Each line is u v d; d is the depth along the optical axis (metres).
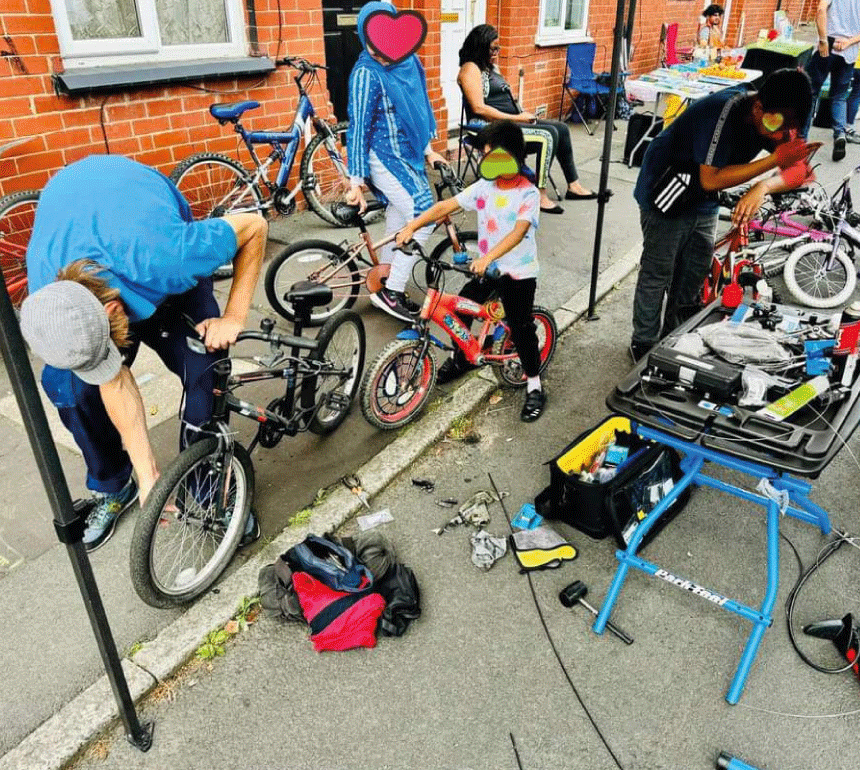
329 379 3.64
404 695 2.33
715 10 8.87
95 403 2.56
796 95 2.86
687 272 3.89
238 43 5.43
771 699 2.32
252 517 2.90
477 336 3.74
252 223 2.59
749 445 2.30
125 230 2.22
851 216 5.14
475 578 2.78
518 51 8.25
